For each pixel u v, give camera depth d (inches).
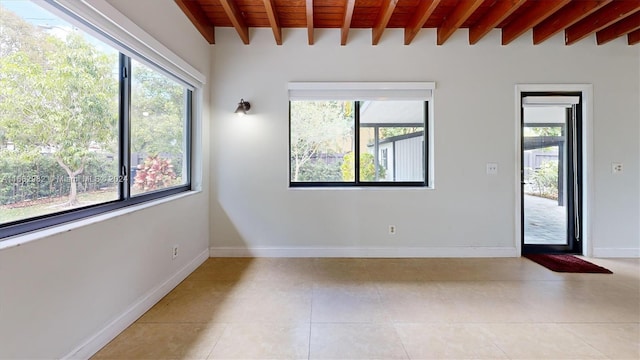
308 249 132.3
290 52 129.9
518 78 130.0
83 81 65.1
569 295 93.5
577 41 126.1
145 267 83.4
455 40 129.7
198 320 78.7
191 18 107.8
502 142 131.0
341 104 135.0
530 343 68.6
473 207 131.8
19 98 51.6
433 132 130.8
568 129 133.8
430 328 74.9
